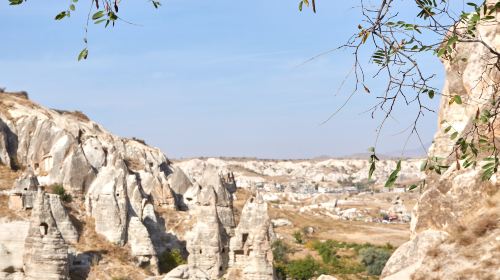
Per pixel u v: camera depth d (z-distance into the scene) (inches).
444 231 1396.4
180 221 2753.4
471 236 1130.7
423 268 1139.3
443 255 1129.4
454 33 295.0
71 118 3486.7
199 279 1556.3
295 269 2792.8
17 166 2728.8
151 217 2529.5
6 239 1808.6
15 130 2866.6
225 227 2332.7
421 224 1460.4
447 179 1412.4
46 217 1750.7
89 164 2647.6
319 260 3221.0
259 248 2047.2
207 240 2182.6
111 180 2361.0
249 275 2025.1
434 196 1432.1
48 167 2669.8
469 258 1090.7
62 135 2728.8
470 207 1332.4
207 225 2202.3
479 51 1326.3
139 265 2164.1
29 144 2815.0
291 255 3265.3
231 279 2122.3
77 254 2047.2
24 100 3248.0
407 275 1325.0
